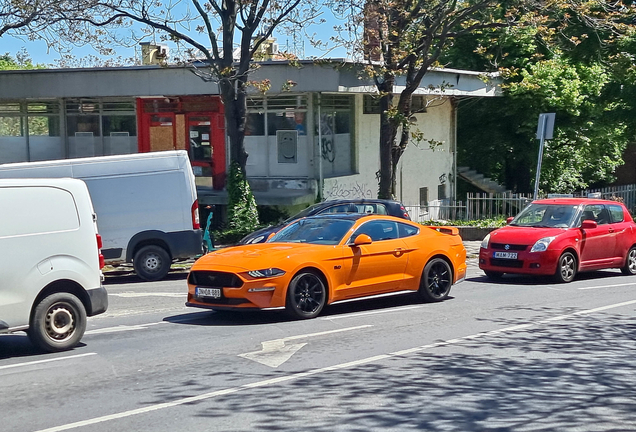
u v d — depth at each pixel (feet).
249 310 35.81
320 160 79.36
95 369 28.02
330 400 23.75
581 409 23.04
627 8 73.15
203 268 36.96
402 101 70.23
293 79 74.13
